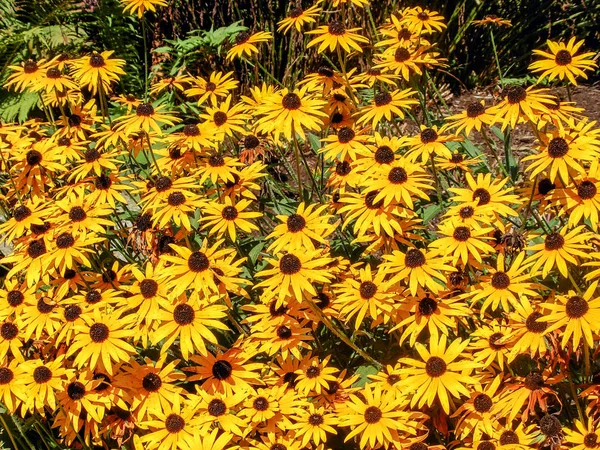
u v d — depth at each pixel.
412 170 1.58
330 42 1.79
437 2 2.46
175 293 1.54
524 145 2.21
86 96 2.40
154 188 1.66
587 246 1.53
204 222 1.78
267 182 1.92
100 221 1.64
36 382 1.52
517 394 1.50
